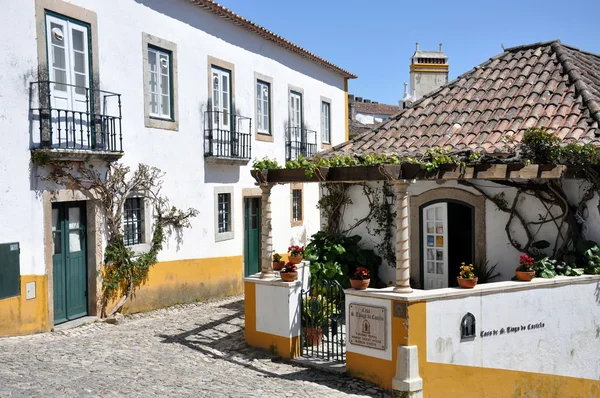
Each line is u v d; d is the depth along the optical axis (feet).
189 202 39.27
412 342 20.68
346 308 22.89
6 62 26.23
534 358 23.89
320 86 60.70
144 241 35.32
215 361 24.50
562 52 35.35
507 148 26.50
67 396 18.35
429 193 31.09
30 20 27.27
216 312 35.53
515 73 35.55
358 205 33.32
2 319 26.13
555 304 24.45
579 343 25.18
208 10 41.19
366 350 22.15
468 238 31.40
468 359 22.08
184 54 38.91
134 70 34.32
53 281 29.07
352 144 33.50
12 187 26.53
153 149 35.94
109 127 32.19
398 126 33.58
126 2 33.65
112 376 21.04
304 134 56.34
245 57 46.21
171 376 21.71
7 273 26.23
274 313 25.72
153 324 31.45
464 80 36.58
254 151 47.52
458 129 31.24
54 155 27.78
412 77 54.60
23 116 26.96
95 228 31.35
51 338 26.76
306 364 24.14
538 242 28.02
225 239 43.27
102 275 31.81
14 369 21.01
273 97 50.70
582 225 27.12
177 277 37.81
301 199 57.00
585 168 26.20
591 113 28.89
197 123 40.11
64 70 29.40
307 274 31.37
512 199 28.86
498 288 22.80
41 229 27.86
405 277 21.52
